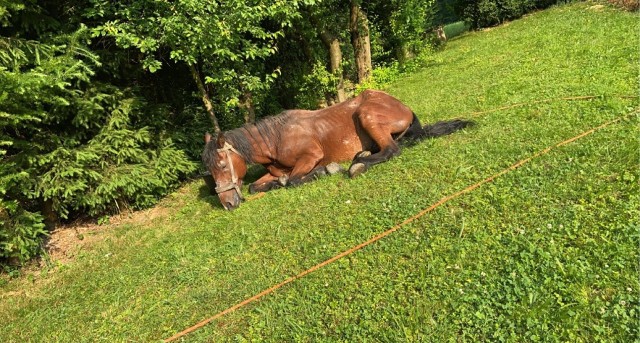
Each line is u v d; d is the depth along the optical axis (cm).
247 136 598
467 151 514
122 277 465
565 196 374
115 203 657
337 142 616
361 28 1279
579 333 255
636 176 371
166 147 698
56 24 608
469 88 887
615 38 962
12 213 518
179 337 348
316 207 494
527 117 592
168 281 433
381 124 587
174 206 667
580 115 542
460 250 347
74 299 449
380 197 470
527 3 2039
